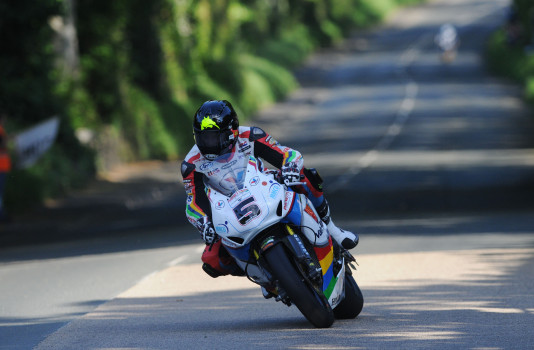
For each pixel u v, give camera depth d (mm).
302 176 24547
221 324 25766
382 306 27703
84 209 83500
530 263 36312
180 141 142375
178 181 108500
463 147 139125
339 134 167500
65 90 109188
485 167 109188
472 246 44125
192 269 38500
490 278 32719
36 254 53406
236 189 23453
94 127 115000
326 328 23703
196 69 168250
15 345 24062
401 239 49219
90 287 35469
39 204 86000
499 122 175125
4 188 78875
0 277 40906
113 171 116562
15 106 95188
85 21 123062
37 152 85438
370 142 151375
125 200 90375
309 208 24219
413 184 93562
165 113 143250
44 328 26625
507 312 25562
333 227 25406
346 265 25672
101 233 65500
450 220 61875
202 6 176875
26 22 94625
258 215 22938
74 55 114188
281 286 23328
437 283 31984
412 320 24688
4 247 60938
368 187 91875
